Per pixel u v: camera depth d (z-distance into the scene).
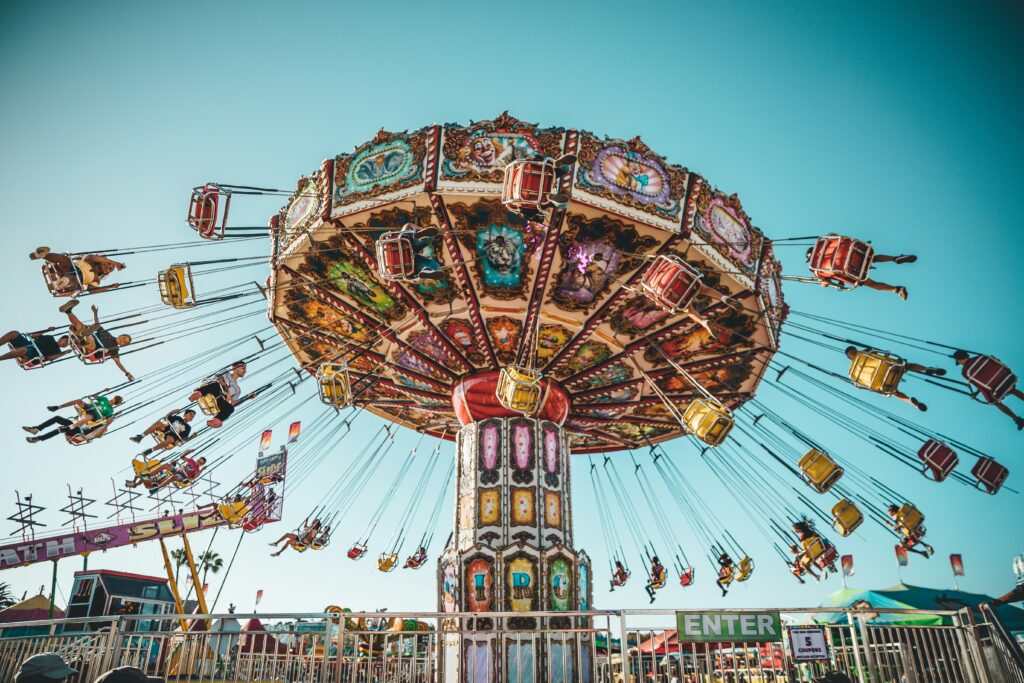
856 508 15.57
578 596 14.38
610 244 13.18
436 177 12.28
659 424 18.98
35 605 31.94
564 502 15.40
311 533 17.41
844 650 8.30
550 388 16.22
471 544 14.45
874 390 12.13
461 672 12.95
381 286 14.48
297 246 13.59
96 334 11.84
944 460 13.73
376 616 8.61
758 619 8.34
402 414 20.00
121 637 8.77
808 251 11.35
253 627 23.12
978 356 11.59
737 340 15.54
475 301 14.55
